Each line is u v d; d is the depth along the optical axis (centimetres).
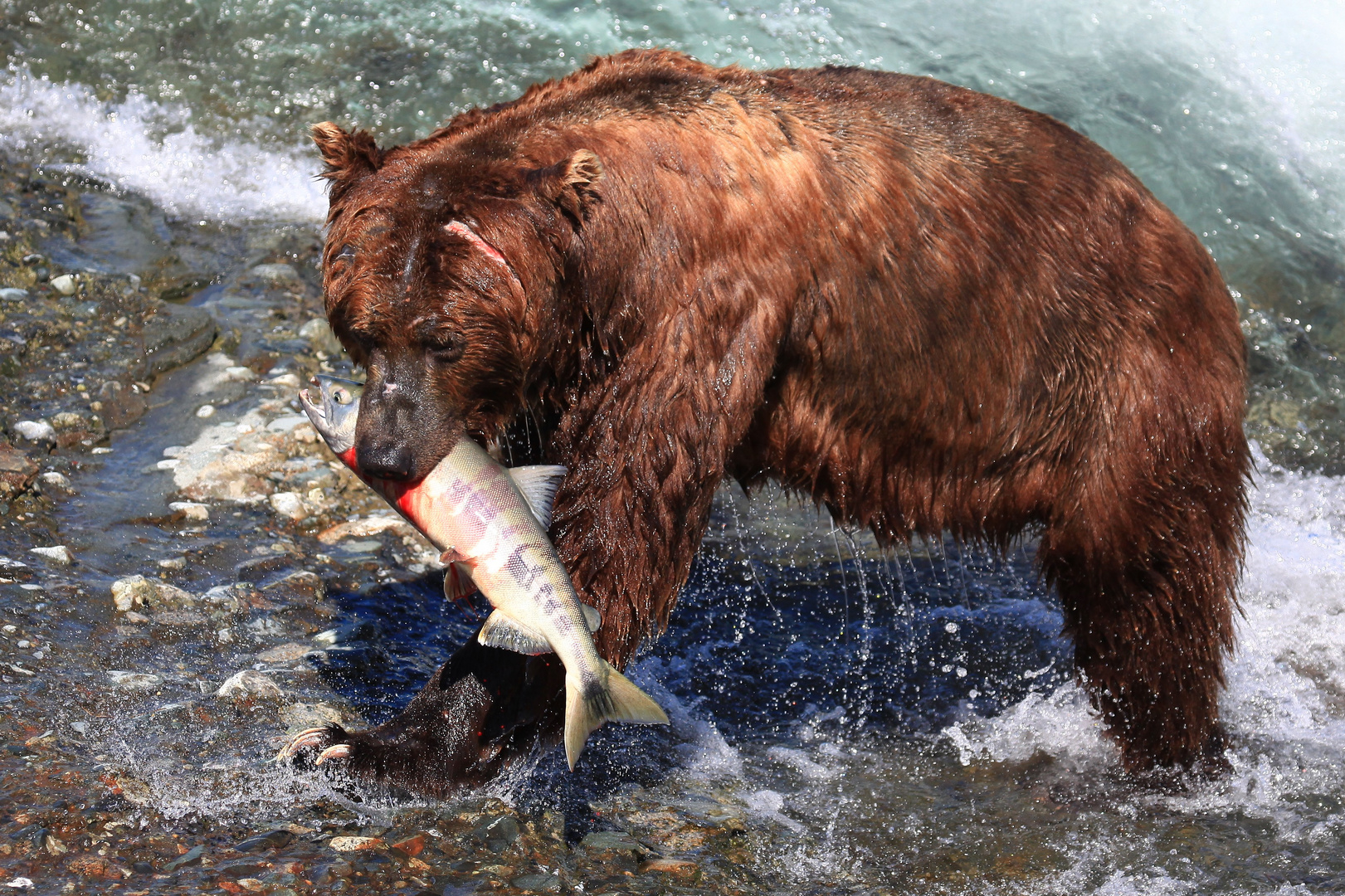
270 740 663
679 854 632
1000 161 709
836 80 711
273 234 1287
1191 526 716
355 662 749
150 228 1252
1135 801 725
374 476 564
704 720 777
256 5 1583
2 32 1512
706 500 636
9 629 712
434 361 574
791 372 672
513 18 1599
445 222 574
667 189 620
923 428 704
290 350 1096
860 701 821
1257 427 1222
